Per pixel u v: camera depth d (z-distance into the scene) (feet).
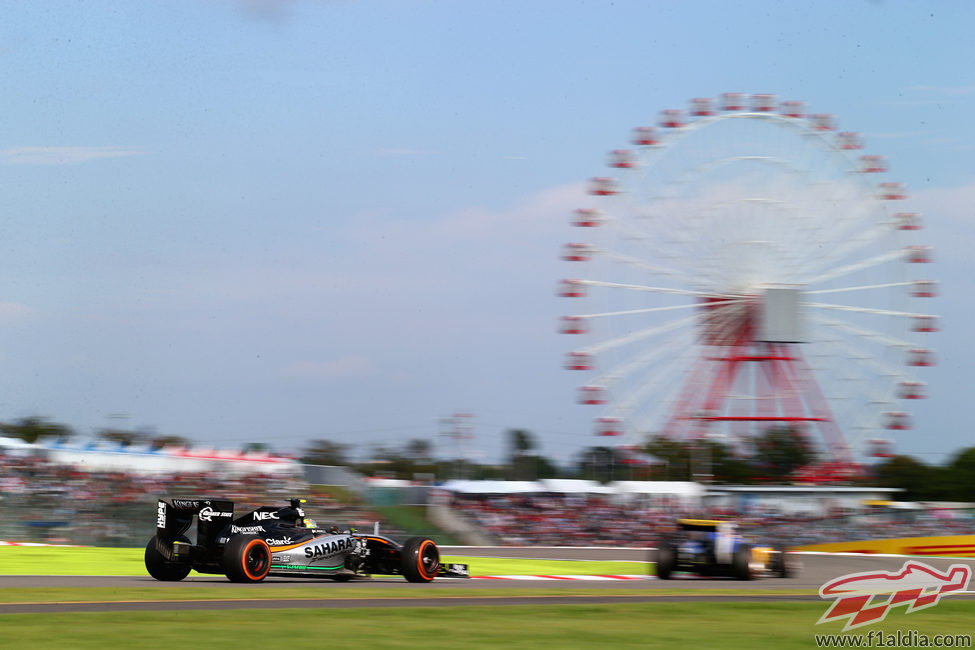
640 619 45.91
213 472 162.40
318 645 33.78
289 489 161.27
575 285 178.40
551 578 82.43
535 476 312.29
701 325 177.06
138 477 150.61
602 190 179.52
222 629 36.78
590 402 176.76
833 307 179.63
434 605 48.70
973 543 152.25
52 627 35.81
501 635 38.17
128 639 33.53
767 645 38.32
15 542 107.55
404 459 317.42
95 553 96.78
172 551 59.77
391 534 148.46
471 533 159.74
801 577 90.89
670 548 83.92
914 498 282.56
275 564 60.03
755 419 174.29
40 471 149.89
